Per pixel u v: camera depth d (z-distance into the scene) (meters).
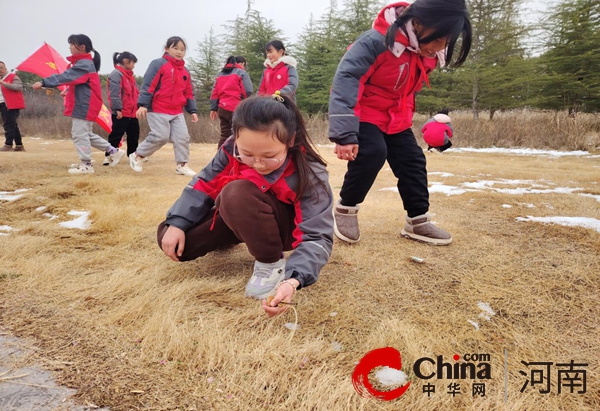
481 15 13.52
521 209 3.33
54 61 6.57
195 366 1.27
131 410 1.09
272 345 1.37
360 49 2.14
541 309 1.70
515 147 10.03
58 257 2.15
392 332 1.47
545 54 12.84
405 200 2.54
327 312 1.63
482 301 1.76
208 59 20.42
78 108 4.84
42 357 1.30
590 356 1.38
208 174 1.81
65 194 3.60
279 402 1.13
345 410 1.11
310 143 1.62
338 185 4.35
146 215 2.92
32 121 14.75
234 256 2.21
